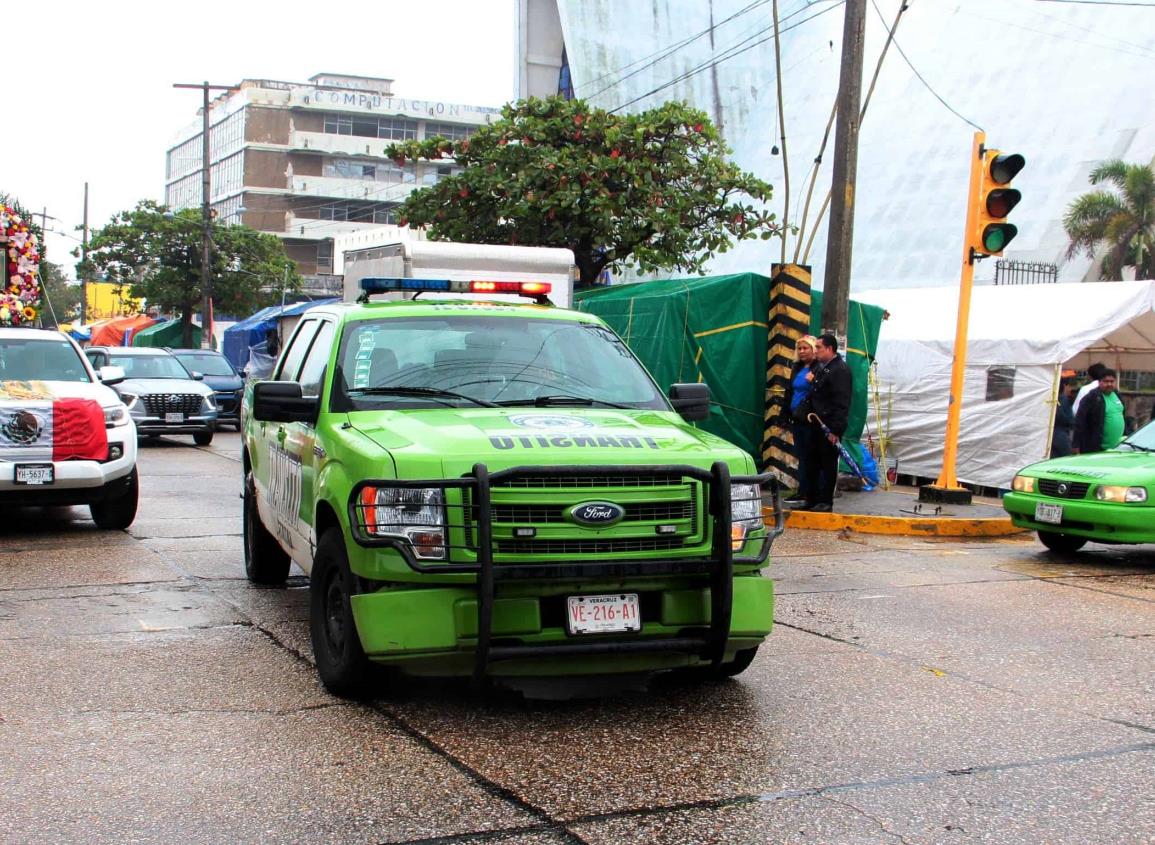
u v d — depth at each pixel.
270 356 30.59
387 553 5.24
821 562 10.56
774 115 50.53
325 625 5.92
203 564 9.60
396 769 4.83
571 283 15.51
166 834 4.14
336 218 91.88
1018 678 6.54
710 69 51.78
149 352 24.27
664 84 50.41
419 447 5.40
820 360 13.09
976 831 4.30
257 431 8.46
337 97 91.44
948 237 41.06
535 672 5.36
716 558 5.38
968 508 13.82
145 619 7.52
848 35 14.23
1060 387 16.53
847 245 14.35
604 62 49.66
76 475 10.67
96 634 7.10
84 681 6.07
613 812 4.41
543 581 5.19
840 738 5.37
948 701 6.04
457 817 4.33
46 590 8.45
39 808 4.37
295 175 91.19
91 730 5.28
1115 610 8.61
